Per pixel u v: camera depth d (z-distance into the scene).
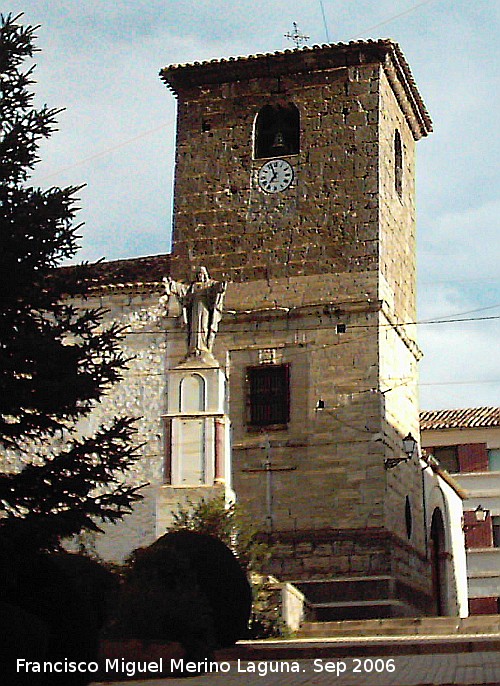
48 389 20.31
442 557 53.56
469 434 67.38
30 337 20.28
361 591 42.97
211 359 40.38
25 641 16.41
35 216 21.05
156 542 28.48
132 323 42.41
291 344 45.97
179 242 48.50
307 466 44.66
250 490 45.00
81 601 18.59
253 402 46.00
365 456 44.22
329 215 47.00
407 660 25.16
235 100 49.28
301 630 38.06
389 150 49.00
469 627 38.06
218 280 47.59
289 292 46.56
